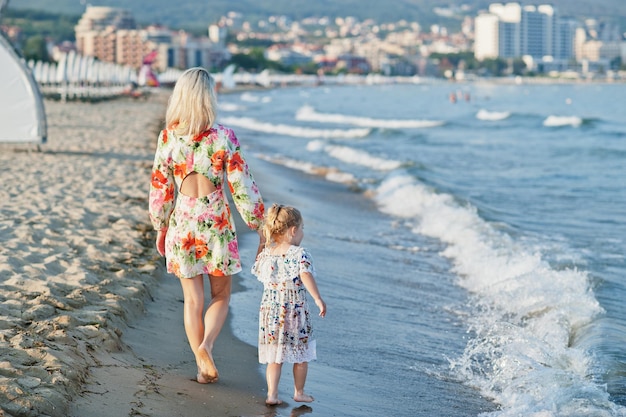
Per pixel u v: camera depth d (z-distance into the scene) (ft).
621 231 38.86
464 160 77.66
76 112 139.64
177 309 22.65
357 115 188.96
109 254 27.07
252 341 20.43
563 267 30.01
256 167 72.13
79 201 38.32
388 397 17.26
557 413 15.60
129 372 16.39
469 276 30.30
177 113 15.78
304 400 16.22
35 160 57.06
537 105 258.16
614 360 18.69
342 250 34.96
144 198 40.73
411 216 45.24
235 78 589.73
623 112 200.03
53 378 14.46
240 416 14.99
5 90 59.82
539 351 19.86
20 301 19.71
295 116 184.85
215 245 16.08
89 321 18.66
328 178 64.64
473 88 603.26
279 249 15.93
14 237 28.37
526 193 53.67
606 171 66.64
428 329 23.06
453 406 16.88
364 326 23.11
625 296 25.59
